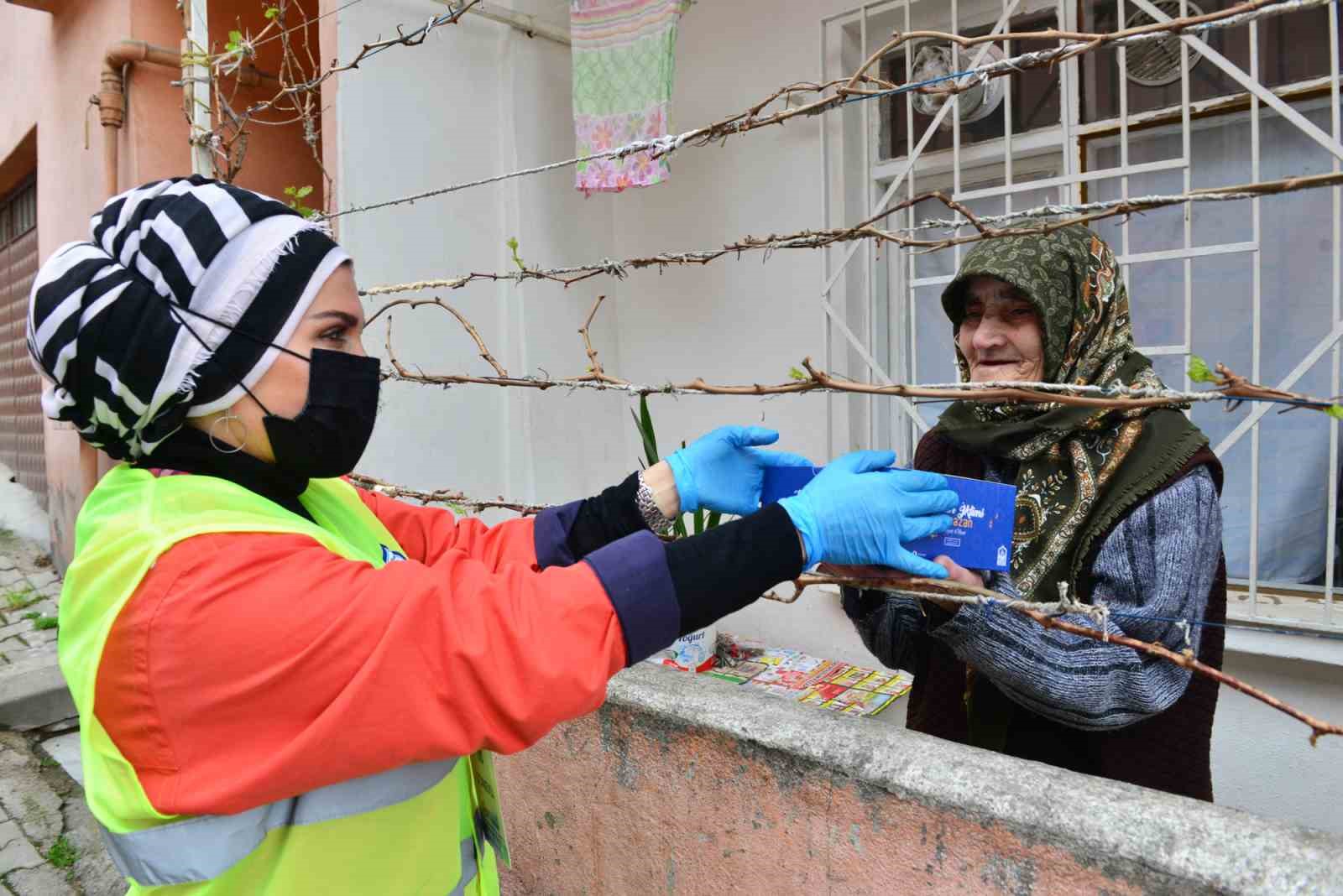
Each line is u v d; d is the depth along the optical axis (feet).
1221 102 7.20
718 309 10.64
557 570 2.81
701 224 10.69
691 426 11.04
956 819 3.72
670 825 4.84
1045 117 8.46
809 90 3.62
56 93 15.51
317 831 2.80
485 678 2.55
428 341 9.94
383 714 2.50
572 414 11.14
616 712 5.03
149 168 12.67
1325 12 6.91
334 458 3.16
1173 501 3.90
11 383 21.02
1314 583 7.39
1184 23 2.54
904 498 3.18
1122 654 3.70
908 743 4.10
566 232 11.05
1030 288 4.27
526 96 10.61
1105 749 4.23
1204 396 2.57
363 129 9.32
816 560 3.05
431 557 3.99
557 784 5.43
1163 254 7.23
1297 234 7.28
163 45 12.61
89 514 3.02
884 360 9.69
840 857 4.13
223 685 2.49
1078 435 4.32
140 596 2.52
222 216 2.86
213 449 3.02
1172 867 3.19
